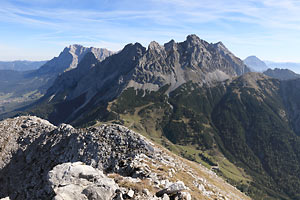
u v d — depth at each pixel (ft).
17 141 295.69
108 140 231.50
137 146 219.61
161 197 86.58
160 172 136.46
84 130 261.44
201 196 122.93
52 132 291.99
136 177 125.18
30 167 250.16
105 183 83.82
